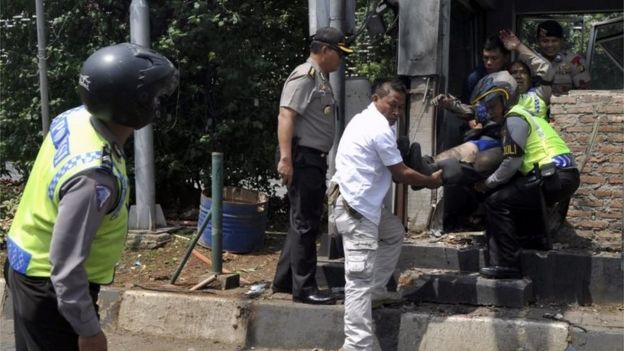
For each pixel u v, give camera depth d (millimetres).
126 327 5625
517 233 5512
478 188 5250
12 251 2787
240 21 7633
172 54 7672
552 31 6539
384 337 5094
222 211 6039
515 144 5000
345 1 6004
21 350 2947
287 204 8516
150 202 7105
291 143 5145
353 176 4668
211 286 5812
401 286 5461
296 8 8297
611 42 8914
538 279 5387
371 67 8836
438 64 6043
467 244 5797
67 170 2611
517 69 6051
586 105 5613
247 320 5371
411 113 6125
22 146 8172
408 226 6180
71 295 2570
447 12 6180
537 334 4824
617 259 5230
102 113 2707
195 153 7980
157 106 2801
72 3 7918
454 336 4961
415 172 4750
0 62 8180
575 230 5676
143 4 6855
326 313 5219
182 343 5418
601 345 4727
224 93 7988
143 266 6414
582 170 5637
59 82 7953
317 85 5148
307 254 5293
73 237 2568
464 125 6703
